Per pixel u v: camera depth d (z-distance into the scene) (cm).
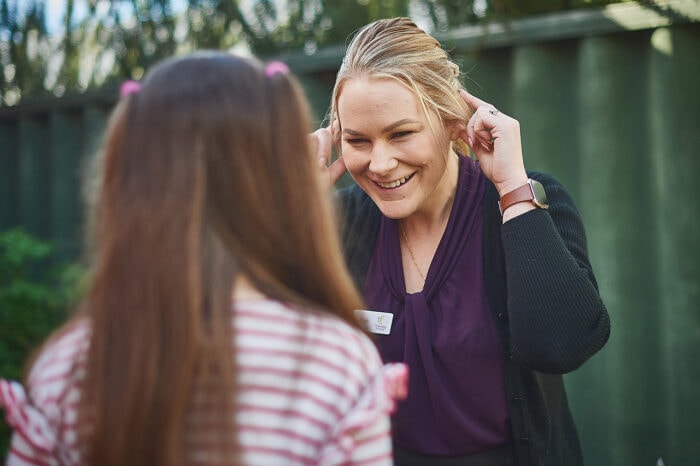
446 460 153
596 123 275
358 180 156
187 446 85
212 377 86
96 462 85
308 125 100
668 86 264
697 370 260
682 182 262
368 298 163
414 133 148
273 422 86
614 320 274
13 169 418
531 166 288
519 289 141
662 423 268
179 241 88
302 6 329
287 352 89
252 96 95
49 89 393
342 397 89
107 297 88
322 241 97
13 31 363
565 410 166
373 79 146
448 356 151
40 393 95
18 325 338
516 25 285
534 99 287
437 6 305
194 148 91
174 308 86
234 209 92
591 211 278
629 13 267
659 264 270
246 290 92
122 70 364
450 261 156
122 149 94
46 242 385
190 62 96
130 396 84
